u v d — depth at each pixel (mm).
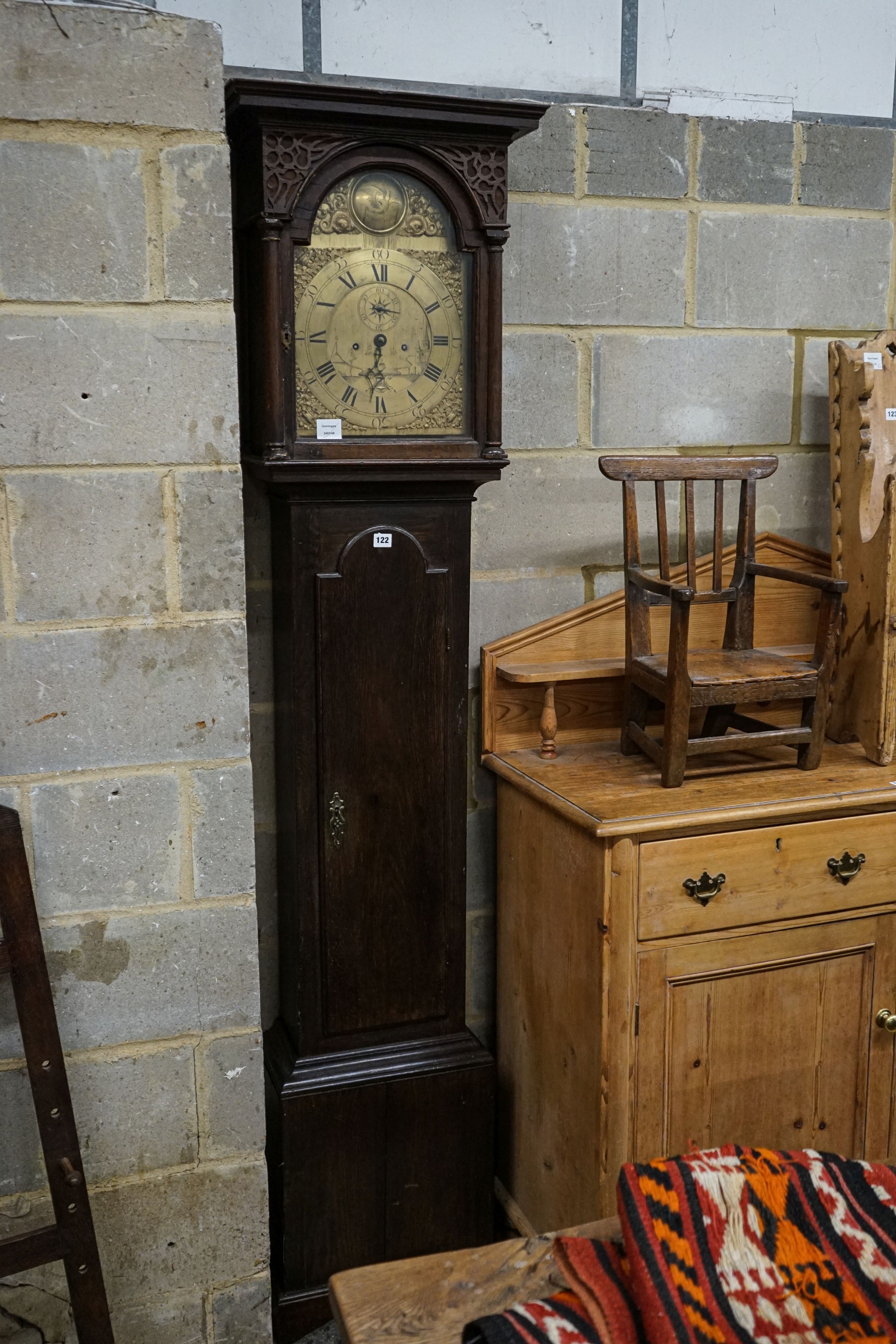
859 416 2195
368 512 1942
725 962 1958
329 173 1784
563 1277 1206
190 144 1607
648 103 2270
